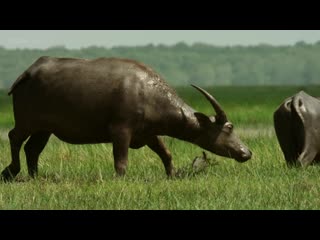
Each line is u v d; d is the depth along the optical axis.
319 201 38.09
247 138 63.91
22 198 39.41
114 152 45.84
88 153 54.97
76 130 46.47
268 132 70.31
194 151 56.84
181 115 46.91
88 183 43.22
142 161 51.97
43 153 56.06
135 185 41.84
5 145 63.34
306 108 47.44
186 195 39.53
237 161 48.19
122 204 37.88
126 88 45.56
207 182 42.59
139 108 45.72
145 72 46.41
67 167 50.12
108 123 46.00
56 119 46.47
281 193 39.59
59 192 40.53
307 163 46.75
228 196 38.97
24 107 47.12
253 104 132.00
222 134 47.59
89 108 45.81
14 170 47.81
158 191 40.31
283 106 48.59
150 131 46.72
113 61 46.56
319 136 47.31
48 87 46.38
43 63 47.16
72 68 46.47
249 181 42.88
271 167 47.91
